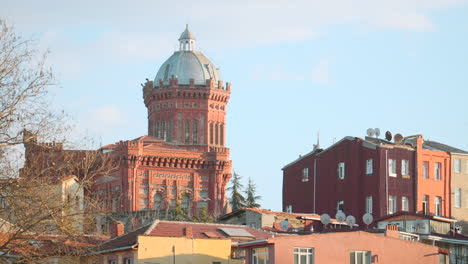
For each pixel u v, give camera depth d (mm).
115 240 151000
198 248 144125
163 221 152250
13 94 111000
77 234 117562
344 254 135875
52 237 122062
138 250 140000
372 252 138500
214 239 145250
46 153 118125
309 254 133250
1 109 110562
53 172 119438
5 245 111250
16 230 117500
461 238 192875
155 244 141500
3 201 116188
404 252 141625
